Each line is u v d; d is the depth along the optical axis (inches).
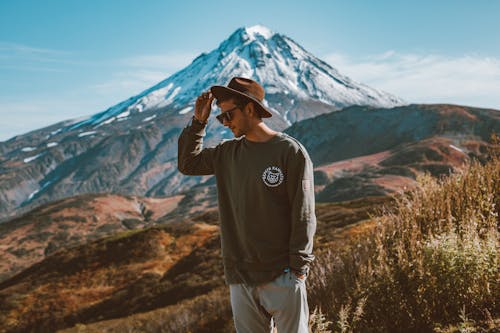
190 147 95.9
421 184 187.9
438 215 162.2
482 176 181.5
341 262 173.0
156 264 1525.6
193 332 290.0
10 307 1449.3
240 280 88.3
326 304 149.5
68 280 1588.3
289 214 85.6
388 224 165.2
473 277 121.3
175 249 1640.0
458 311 121.7
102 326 872.3
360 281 137.3
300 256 82.6
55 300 1438.2
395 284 128.5
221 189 93.0
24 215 7795.3
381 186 6279.5
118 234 1921.8
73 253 1798.7
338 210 1274.6
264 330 90.3
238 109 86.8
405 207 172.7
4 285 1764.3
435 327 118.8
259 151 86.0
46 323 1310.3
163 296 1188.5
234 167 88.5
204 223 1903.3
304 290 86.0
